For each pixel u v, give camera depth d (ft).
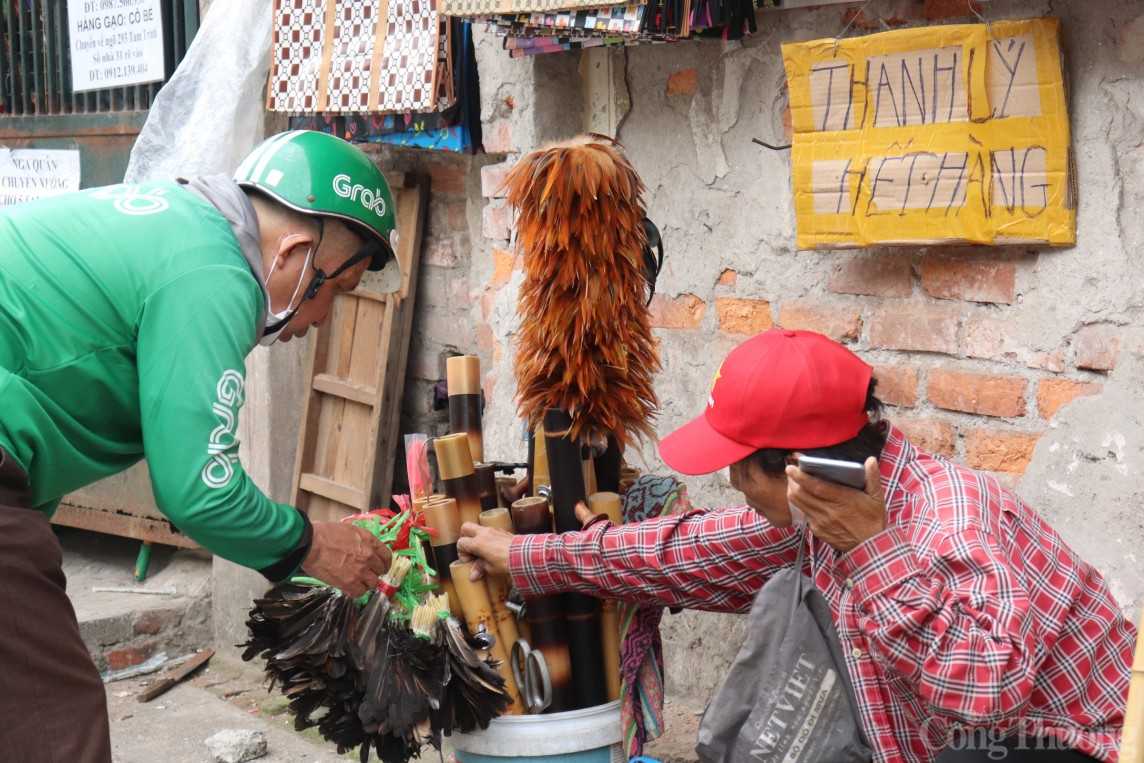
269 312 7.07
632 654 7.50
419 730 7.04
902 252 9.36
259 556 6.58
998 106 8.27
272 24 12.83
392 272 7.75
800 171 9.30
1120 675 5.86
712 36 9.59
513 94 11.59
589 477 7.70
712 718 5.90
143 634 14.69
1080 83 8.16
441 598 7.33
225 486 6.29
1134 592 8.30
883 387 9.61
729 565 6.84
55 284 6.32
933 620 5.37
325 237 7.08
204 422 6.26
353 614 7.13
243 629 14.51
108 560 16.70
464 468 7.57
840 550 5.65
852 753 5.74
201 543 6.48
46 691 6.38
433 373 13.93
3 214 6.63
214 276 6.45
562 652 7.55
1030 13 8.28
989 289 8.88
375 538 7.18
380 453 13.60
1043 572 5.78
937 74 8.45
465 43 11.82
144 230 6.49
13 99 17.24
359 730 7.30
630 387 7.59
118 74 15.51
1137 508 8.26
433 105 11.38
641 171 11.19
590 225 7.28
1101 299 8.29
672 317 11.12
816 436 5.93
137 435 6.88
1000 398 8.93
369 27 11.91
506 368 12.09
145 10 14.93
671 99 10.84
